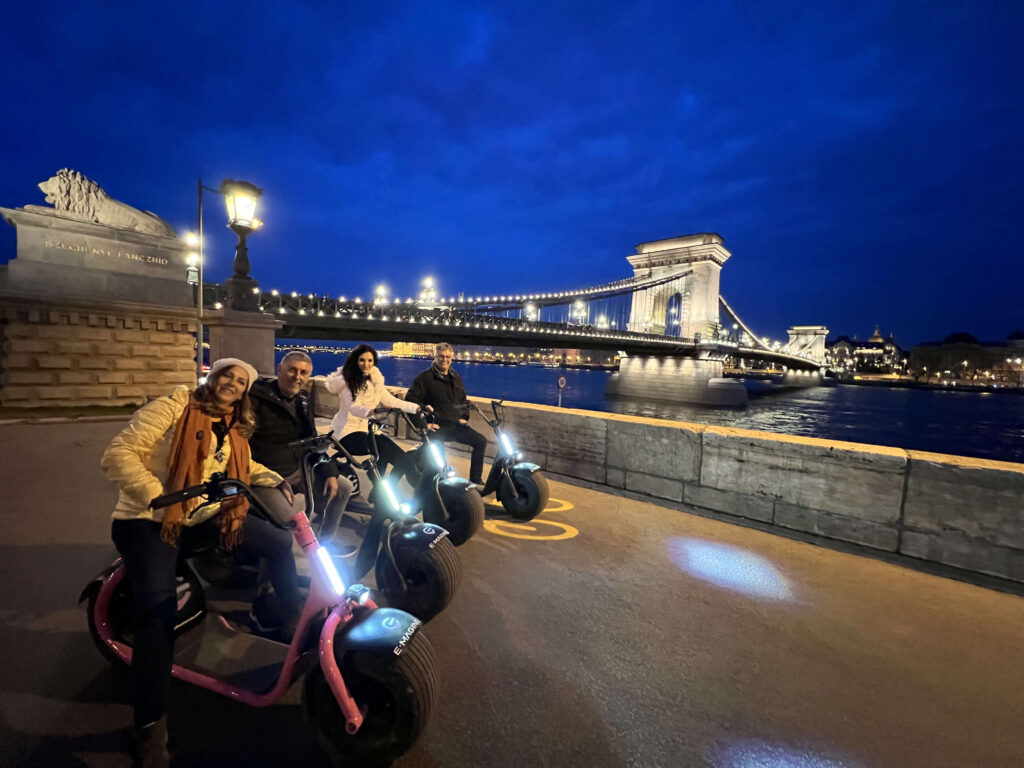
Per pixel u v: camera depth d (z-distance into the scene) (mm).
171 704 2281
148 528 2082
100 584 2328
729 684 2570
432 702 1875
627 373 104062
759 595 3492
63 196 10414
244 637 2492
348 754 1906
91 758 1951
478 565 3854
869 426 83750
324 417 9688
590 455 6078
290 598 2498
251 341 10469
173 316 11234
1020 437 76688
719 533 4578
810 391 159250
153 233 11312
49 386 10000
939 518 3980
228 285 10438
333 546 3557
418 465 4270
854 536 4344
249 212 10250
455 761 2039
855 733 2270
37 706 2197
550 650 2807
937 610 3342
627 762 2068
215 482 1907
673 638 2957
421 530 3014
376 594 3279
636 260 103500
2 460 6293
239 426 2283
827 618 3223
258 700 2092
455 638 2893
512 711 2328
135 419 2070
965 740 2248
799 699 2479
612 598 3404
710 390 92375
